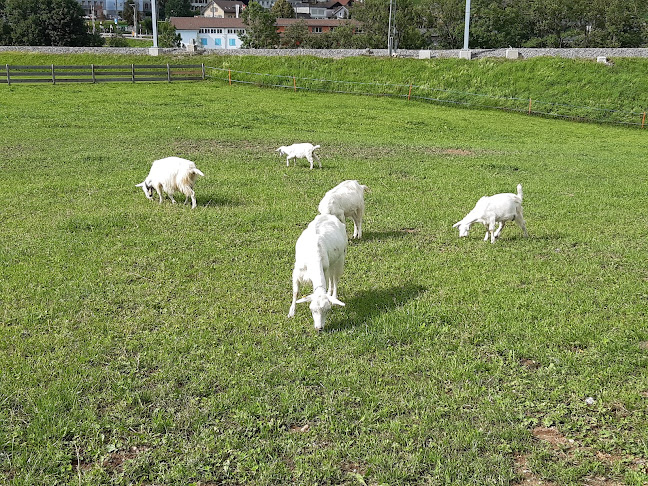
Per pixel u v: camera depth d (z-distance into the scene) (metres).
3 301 8.87
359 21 84.12
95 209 14.00
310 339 7.86
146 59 45.81
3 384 6.70
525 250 11.84
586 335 8.02
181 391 6.72
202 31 112.81
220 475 5.53
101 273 10.05
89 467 5.62
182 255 11.04
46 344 7.61
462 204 15.48
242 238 12.14
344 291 9.54
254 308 8.84
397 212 14.57
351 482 5.43
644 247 12.10
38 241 11.55
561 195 16.83
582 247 12.16
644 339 8.01
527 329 8.17
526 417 6.35
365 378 7.01
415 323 8.31
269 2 141.88
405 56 44.03
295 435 6.03
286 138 25.42
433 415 6.33
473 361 7.38
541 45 77.44
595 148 26.59
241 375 6.99
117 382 6.80
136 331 8.06
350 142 25.19
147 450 5.81
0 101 31.41
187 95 35.78
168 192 14.40
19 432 5.93
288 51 46.03
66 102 31.97
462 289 9.64
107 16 166.38
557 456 5.79
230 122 28.48
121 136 24.27
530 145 26.84
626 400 6.57
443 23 79.62
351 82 40.09
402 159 21.86
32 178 16.88
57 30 67.12
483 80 38.94
